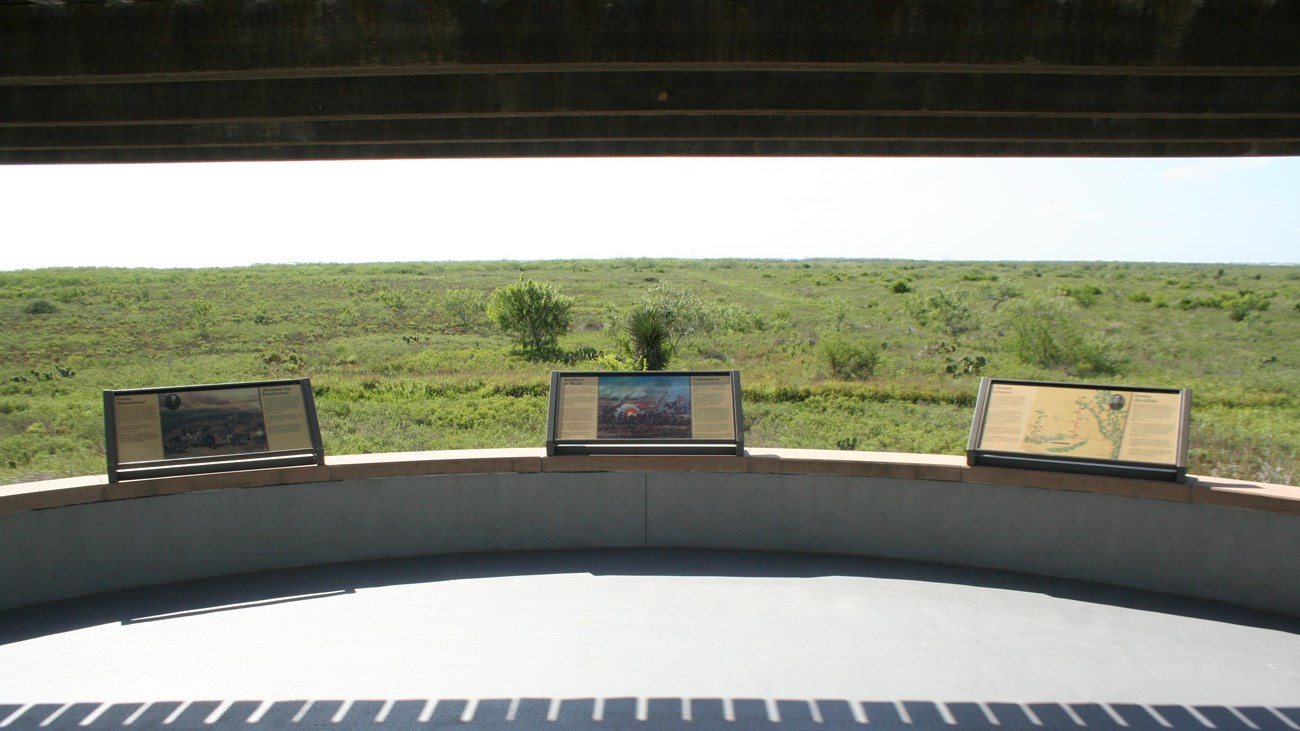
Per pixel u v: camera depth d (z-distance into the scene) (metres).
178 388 6.28
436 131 7.11
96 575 5.97
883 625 5.43
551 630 5.31
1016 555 6.40
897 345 27.80
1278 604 5.71
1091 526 6.20
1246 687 4.70
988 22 4.98
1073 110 6.26
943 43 5.00
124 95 6.38
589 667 4.82
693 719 4.28
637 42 5.00
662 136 7.05
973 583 6.17
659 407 6.86
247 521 6.34
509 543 6.82
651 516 6.87
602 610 5.63
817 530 6.76
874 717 4.32
